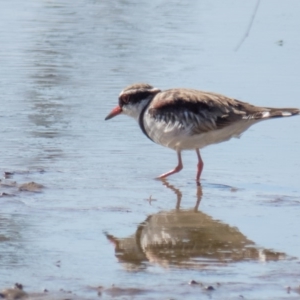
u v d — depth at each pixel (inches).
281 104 705.6
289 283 366.6
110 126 650.8
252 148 607.5
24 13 1087.0
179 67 834.2
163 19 1060.5
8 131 627.2
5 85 764.0
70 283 360.2
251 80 787.4
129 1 1173.7
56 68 828.0
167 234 433.4
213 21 1049.5
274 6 1149.1
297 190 518.3
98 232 432.1
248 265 389.4
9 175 528.1
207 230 442.0
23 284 357.4
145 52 898.1
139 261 392.2
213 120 538.9
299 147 608.1
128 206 480.7
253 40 959.6
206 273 377.7
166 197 502.3
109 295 346.9
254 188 522.6
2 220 445.7
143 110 572.4
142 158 582.6
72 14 1089.4
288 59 877.2
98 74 805.9
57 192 500.1
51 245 409.1
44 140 610.2
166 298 345.4
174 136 547.2
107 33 984.9
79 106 701.9
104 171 549.0
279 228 446.9
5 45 917.8
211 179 542.9
